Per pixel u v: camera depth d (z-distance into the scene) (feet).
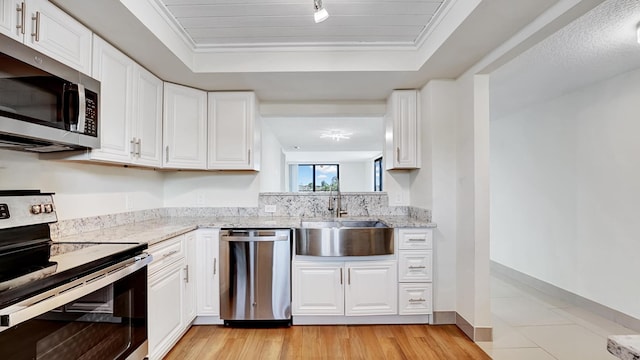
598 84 9.50
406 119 9.70
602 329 8.51
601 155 9.43
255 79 8.73
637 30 6.40
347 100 10.81
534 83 9.57
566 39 6.84
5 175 5.21
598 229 9.51
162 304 6.69
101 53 6.13
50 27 4.92
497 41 6.72
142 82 7.62
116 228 7.65
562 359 7.02
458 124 8.73
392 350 7.43
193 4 6.29
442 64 7.89
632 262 8.56
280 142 21.54
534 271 12.11
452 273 8.80
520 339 7.95
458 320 8.62
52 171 6.04
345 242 8.46
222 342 7.77
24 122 4.23
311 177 38.47
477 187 7.86
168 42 6.73
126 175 8.36
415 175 10.16
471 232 8.00
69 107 4.94
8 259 4.47
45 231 5.31
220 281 8.57
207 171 10.53
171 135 8.76
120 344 5.00
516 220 13.07
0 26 4.14
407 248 8.69
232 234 8.52
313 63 8.20
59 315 3.92
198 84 9.07
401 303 8.68
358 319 8.80
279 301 8.55
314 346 7.60
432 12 6.69
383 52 8.24
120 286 5.00
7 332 3.25
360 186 38.17
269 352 7.32
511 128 13.41
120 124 6.72
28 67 4.31
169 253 7.00
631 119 8.57
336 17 6.85
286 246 8.57
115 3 5.09
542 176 11.73
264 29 7.33
